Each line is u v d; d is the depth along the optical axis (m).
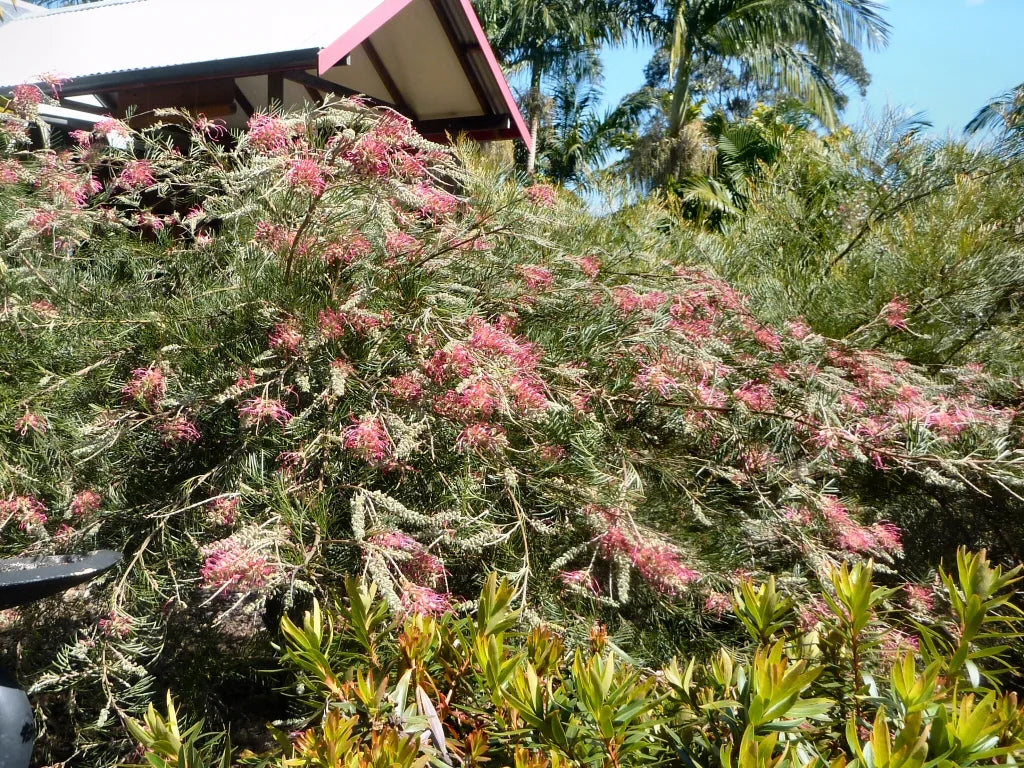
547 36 15.82
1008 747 1.09
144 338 2.60
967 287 3.75
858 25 12.66
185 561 2.34
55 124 5.57
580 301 2.89
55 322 2.64
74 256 3.14
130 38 5.05
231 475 2.32
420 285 2.42
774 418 2.56
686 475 2.63
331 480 2.25
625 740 1.23
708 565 2.29
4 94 4.25
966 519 3.09
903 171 4.36
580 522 2.29
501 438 2.18
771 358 2.91
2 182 3.04
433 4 5.41
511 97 6.27
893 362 3.04
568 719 1.30
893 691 1.28
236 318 2.54
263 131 2.31
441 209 2.60
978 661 2.38
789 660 1.38
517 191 3.10
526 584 2.09
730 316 3.11
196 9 5.43
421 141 2.36
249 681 2.85
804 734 1.35
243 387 2.25
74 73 4.41
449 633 1.50
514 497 2.28
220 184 3.11
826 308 3.90
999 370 3.56
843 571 1.43
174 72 4.20
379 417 2.18
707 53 13.85
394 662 1.47
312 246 2.46
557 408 2.24
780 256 4.41
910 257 3.86
